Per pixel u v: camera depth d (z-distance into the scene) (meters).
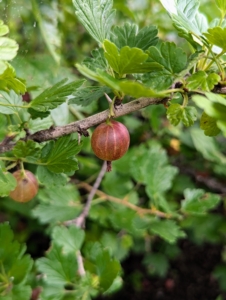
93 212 0.31
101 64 0.16
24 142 0.17
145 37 0.17
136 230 0.29
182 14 0.17
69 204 0.30
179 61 0.15
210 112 0.12
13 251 0.21
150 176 0.29
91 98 0.17
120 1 0.33
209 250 0.56
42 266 0.21
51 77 0.30
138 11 0.37
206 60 0.16
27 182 0.19
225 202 0.42
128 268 0.53
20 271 0.20
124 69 0.14
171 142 0.39
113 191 0.34
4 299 0.19
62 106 0.25
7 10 0.28
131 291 0.52
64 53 0.37
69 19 0.35
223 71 0.15
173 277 0.54
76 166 0.17
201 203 0.28
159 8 0.36
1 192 0.17
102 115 0.15
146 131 0.39
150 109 0.35
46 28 0.31
